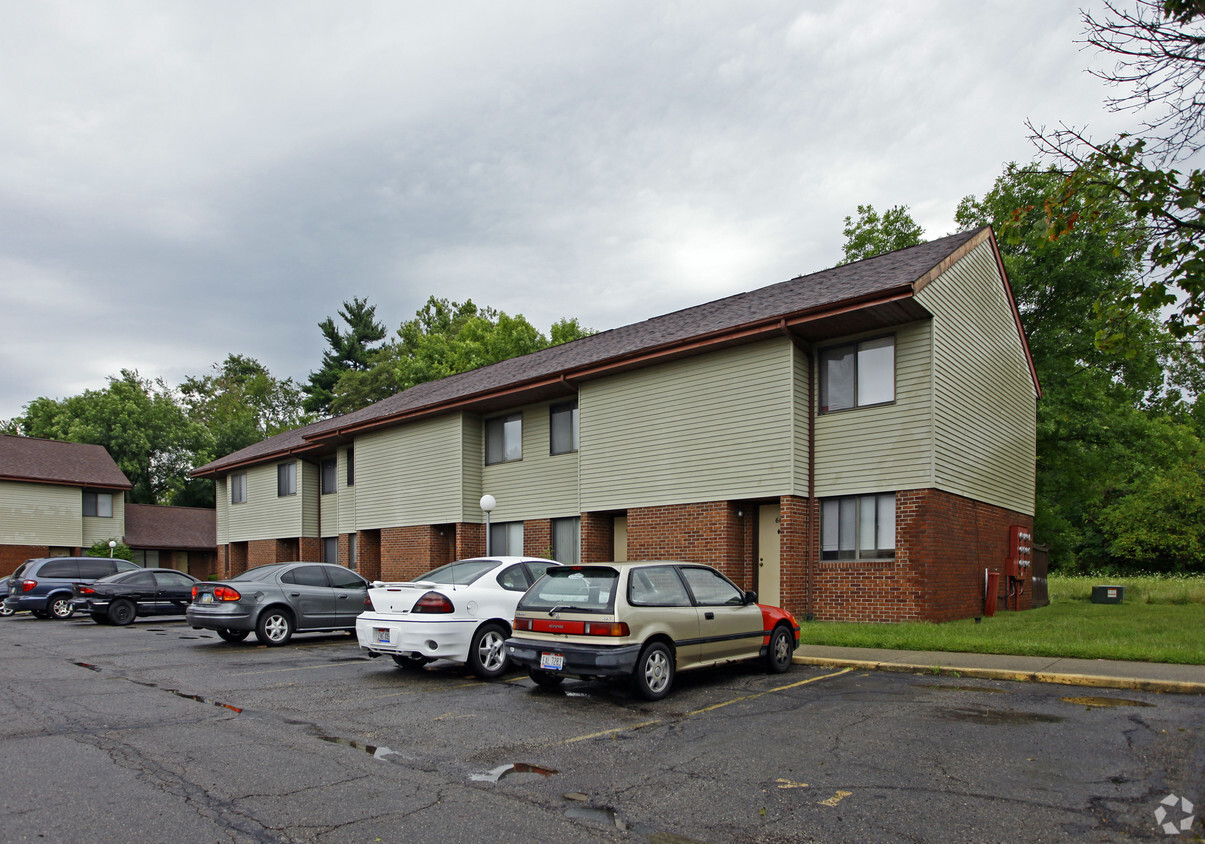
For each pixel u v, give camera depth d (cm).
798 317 1498
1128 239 795
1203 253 739
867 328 1539
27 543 3606
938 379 1483
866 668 999
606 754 621
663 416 1786
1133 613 1712
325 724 739
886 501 1495
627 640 814
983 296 1781
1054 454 2762
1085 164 790
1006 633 1203
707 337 1636
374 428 2638
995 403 1825
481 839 441
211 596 1400
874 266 1720
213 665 1151
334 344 6538
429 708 811
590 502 1931
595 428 1938
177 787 537
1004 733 654
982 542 1686
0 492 3556
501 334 5003
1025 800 495
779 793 517
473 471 2331
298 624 1428
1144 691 812
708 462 1688
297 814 483
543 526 2145
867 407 1531
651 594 864
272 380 7806
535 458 2191
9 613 2564
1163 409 4356
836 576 1532
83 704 844
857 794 512
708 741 654
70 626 1964
